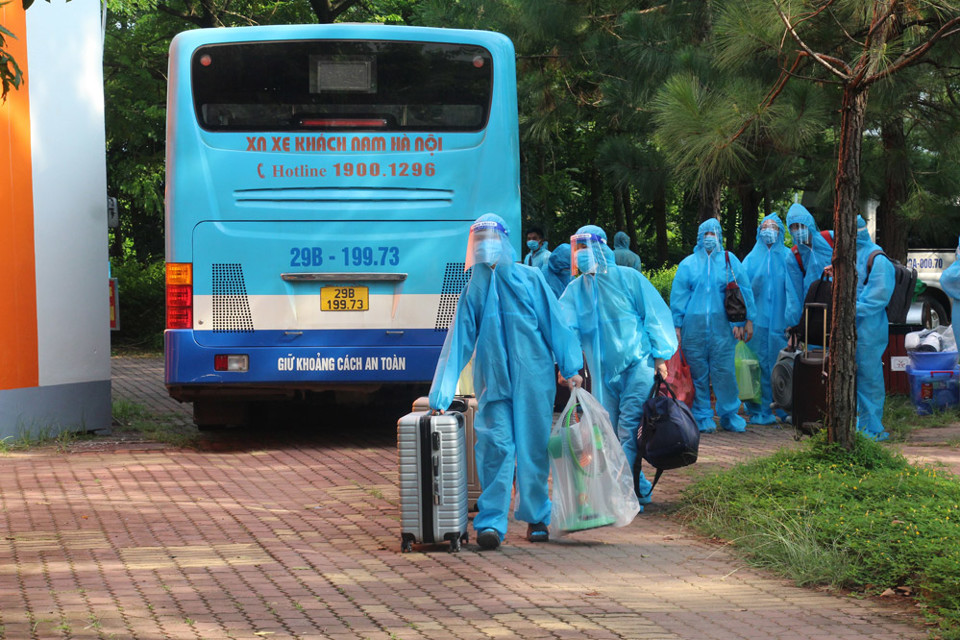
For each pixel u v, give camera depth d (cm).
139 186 3142
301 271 1184
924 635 569
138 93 2917
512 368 770
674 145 956
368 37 1195
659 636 566
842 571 672
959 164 1548
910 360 1452
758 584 675
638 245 4731
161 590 658
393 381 1194
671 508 896
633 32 1850
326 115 1190
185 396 1248
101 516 877
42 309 1285
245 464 1129
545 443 777
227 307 1182
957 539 699
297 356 1184
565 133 3497
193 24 3000
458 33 1208
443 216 1200
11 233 1251
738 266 1346
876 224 1756
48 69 1291
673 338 886
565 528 780
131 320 2916
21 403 1262
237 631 578
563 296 904
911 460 1046
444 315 1199
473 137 1205
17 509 905
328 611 614
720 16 927
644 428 864
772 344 1420
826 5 885
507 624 588
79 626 585
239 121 1186
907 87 1305
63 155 1308
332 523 852
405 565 721
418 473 755
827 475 874
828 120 1118
